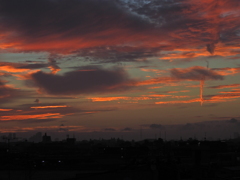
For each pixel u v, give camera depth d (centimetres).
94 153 13188
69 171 8806
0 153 11056
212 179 4297
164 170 2892
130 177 2406
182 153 9794
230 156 8100
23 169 9444
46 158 10831
